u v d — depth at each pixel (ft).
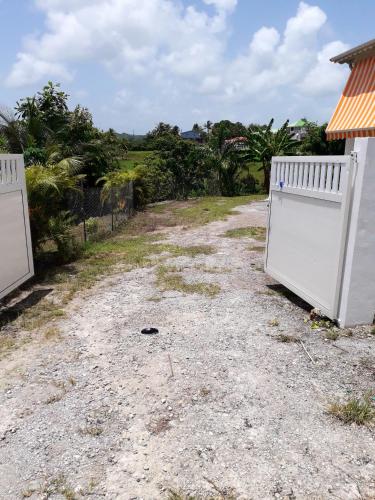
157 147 87.45
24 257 21.65
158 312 18.42
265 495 8.29
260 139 93.71
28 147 48.32
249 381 12.55
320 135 97.50
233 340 15.42
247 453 9.50
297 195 18.40
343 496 8.26
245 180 97.86
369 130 28.96
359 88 32.14
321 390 12.05
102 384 12.51
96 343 15.38
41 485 8.63
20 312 18.58
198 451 9.58
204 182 90.12
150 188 67.72
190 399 11.65
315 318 17.19
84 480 8.77
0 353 14.64
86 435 10.21
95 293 21.34
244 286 22.08
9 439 10.09
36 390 12.25
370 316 16.31
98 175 58.03
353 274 15.51
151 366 13.55
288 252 19.61
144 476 8.85
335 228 15.74
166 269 25.53
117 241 35.99
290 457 9.36
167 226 45.27
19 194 20.93
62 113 57.72
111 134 78.48
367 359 13.84
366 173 14.53
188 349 14.75
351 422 10.61
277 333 15.99
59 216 28.55
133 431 10.32
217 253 30.30
